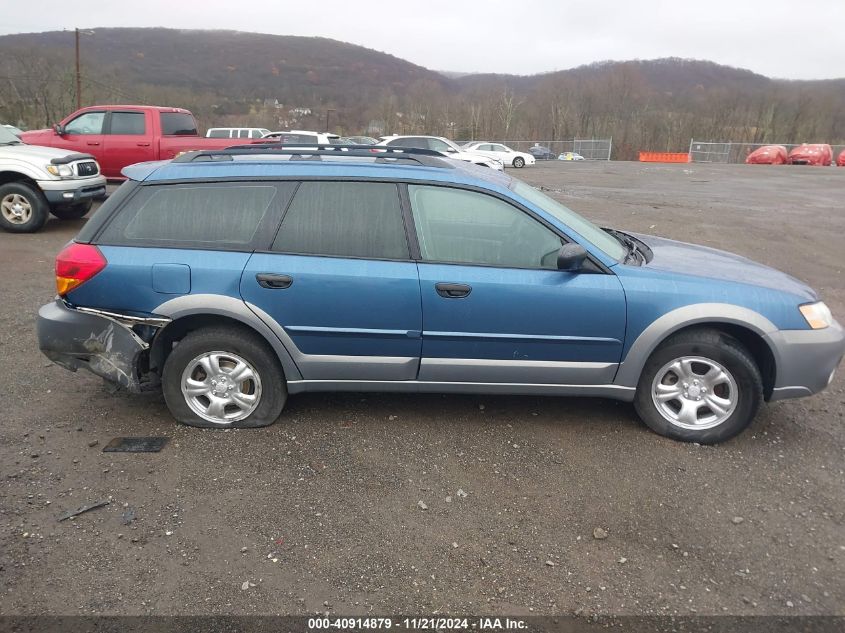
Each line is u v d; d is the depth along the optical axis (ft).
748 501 10.38
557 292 11.53
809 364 11.75
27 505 9.83
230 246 11.73
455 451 11.79
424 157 13.52
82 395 13.73
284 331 11.72
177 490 10.36
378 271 11.55
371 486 10.61
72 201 30.89
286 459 11.37
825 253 32.12
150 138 39.75
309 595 8.16
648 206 49.11
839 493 10.67
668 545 9.27
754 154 138.62
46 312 12.06
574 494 10.51
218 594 8.13
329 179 11.90
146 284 11.55
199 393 12.27
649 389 12.25
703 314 11.51
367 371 12.07
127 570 8.53
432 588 8.35
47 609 7.80
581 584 8.48
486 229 11.85
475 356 11.91
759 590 8.40
